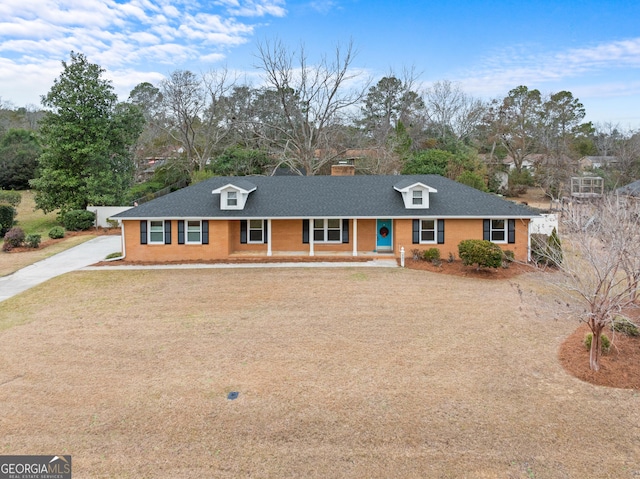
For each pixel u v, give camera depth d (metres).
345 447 7.30
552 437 7.54
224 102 49.19
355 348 11.38
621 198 12.67
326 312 14.24
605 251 9.91
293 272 19.73
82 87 33.53
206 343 11.80
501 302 15.27
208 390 9.23
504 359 10.64
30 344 11.83
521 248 22.02
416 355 10.91
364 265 21.05
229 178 26.64
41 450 7.24
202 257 22.64
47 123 33.56
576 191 37.81
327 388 9.28
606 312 9.24
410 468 6.77
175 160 48.31
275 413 8.32
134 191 44.00
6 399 8.89
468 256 19.08
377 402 8.70
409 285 17.48
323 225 24.11
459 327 12.83
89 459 7.00
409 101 57.00
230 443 7.43
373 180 25.98
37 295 16.53
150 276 19.20
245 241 24.11
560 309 11.21
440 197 23.69
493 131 55.88
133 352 11.25
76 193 34.16
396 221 22.53
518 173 51.88
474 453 7.12
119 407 8.57
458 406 8.53
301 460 6.97
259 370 10.16
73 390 9.27
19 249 25.95
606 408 8.42
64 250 25.73
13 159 48.50
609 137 64.25
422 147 52.69
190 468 6.79
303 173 47.25
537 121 55.91
